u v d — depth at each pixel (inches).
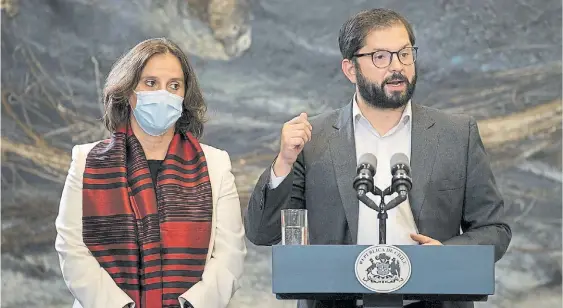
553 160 391.9
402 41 229.9
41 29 409.4
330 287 177.5
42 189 405.4
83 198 236.8
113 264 232.4
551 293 387.9
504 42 397.1
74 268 230.4
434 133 239.5
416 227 231.1
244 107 404.8
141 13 407.2
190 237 236.1
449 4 400.2
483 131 396.2
